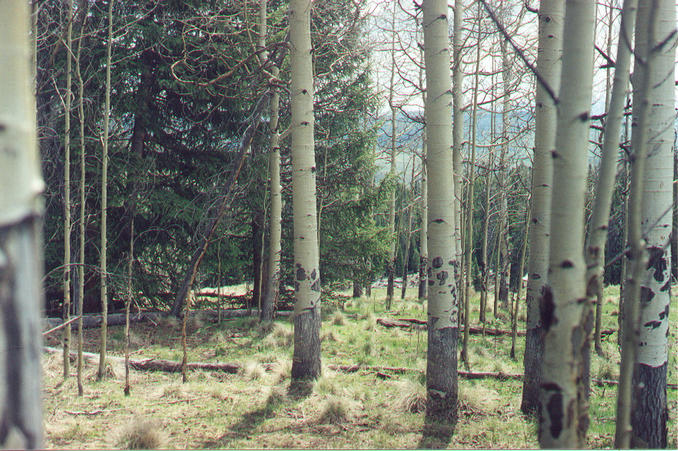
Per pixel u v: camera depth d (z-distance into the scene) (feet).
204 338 38.01
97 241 42.22
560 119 7.22
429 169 20.75
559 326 7.14
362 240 54.08
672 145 15.24
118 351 32.71
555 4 20.44
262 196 48.29
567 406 7.08
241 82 42.01
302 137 24.89
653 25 7.33
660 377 15.61
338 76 48.83
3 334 2.41
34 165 2.75
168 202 43.04
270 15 44.88
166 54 42.55
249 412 20.99
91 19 36.63
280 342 36.11
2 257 2.44
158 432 17.44
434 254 20.80
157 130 44.88
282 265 53.62
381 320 46.78
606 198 8.09
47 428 18.20
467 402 21.76
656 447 15.65
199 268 47.19
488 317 51.47
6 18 2.69
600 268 7.94
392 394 23.61
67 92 23.80
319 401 22.27
